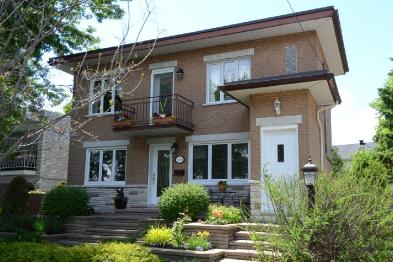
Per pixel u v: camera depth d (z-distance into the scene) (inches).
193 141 624.7
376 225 245.8
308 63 570.3
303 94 490.9
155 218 514.3
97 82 551.5
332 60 685.3
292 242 237.5
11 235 517.3
